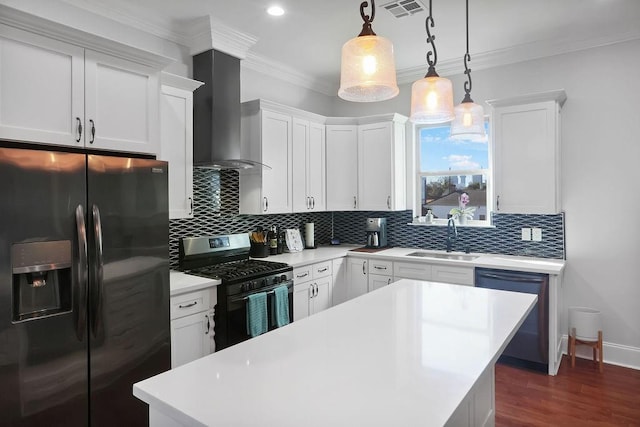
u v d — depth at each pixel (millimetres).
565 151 3574
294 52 3771
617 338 3408
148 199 2291
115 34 2859
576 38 3422
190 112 3018
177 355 2592
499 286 3344
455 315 1884
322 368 1307
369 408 1052
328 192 4395
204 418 1006
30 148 2004
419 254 4129
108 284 2105
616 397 2828
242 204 3781
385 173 4227
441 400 1091
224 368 1315
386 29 3256
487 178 4059
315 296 3768
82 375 2023
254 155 3676
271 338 1600
